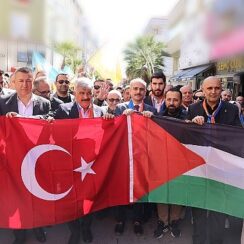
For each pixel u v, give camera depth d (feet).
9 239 11.25
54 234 11.62
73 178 10.19
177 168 10.55
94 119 10.36
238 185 10.23
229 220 11.95
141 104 12.72
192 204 10.52
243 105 23.98
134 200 10.61
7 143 9.87
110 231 11.91
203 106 11.29
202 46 10.95
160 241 11.30
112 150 10.42
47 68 27.43
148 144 10.58
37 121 10.05
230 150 10.30
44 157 10.07
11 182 9.86
